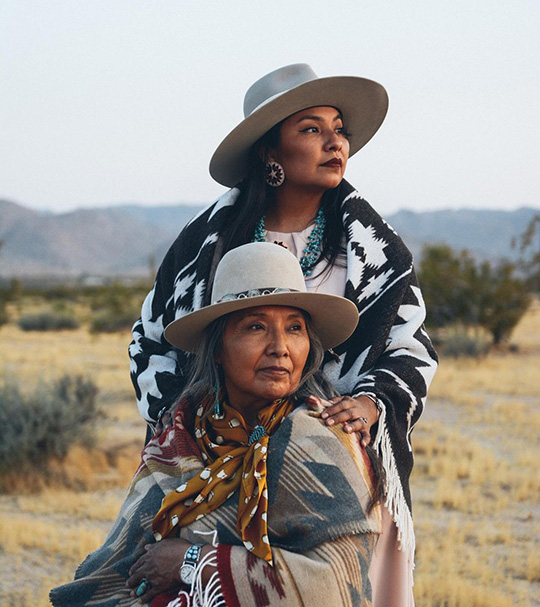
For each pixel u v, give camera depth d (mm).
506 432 14352
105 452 11883
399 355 3016
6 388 11781
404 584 2832
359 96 3135
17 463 10453
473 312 28656
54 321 44156
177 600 2402
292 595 2256
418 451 12680
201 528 2480
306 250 3234
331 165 3135
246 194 3336
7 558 7277
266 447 2486
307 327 2703
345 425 2580
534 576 7070
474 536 8328
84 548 7496
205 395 2740
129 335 39219
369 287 3115
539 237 121438
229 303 2520
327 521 2355
